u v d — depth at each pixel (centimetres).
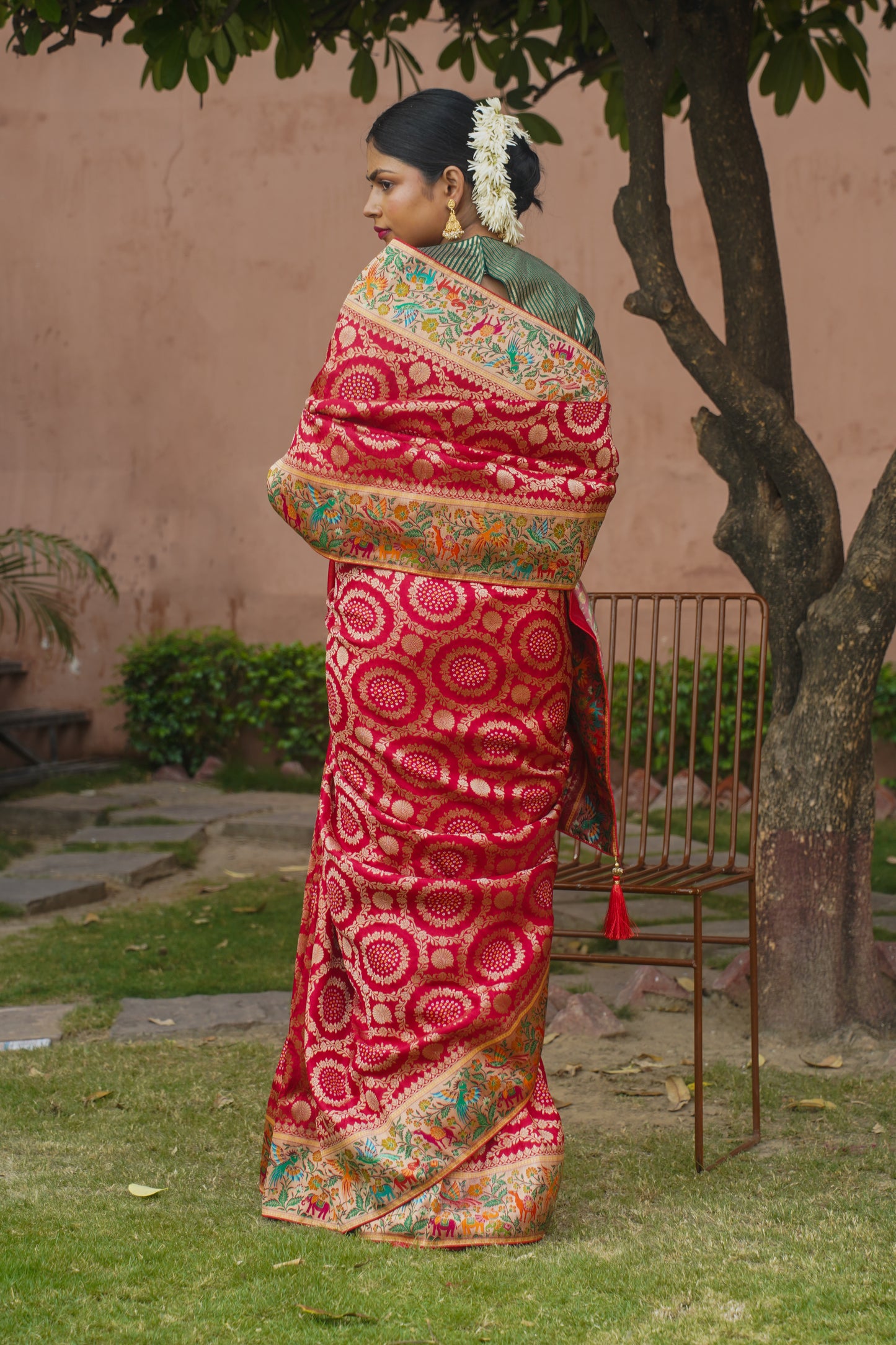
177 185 859
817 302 768
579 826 283
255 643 858
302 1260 230
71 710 873
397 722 247
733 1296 213
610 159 795
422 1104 246
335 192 838
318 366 844
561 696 257
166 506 868
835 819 369
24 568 877
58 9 387
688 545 788
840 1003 368
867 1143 290
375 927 249
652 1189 269
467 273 245
